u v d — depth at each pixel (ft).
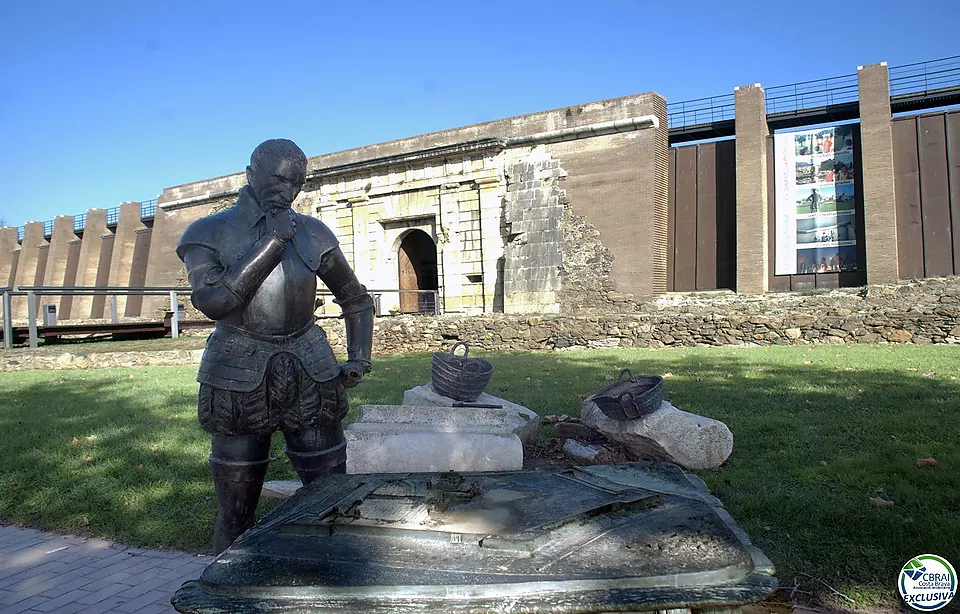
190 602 7.58
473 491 10.13
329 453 12.37
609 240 67.51
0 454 24.12
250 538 8.98
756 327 50.67
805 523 14.87
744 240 66.74
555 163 70.33
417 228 80.94
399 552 8.26
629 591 7.33
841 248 65.16
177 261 108.37
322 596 7.48
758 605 10.46
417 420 17.76
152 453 23.40
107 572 15.07
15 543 17.03
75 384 44.01
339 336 66.08
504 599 7.25
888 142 61.67
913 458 18.43
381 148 83.56
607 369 39.47
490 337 60.13
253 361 11.28
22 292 62.54
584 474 11.19
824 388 28.91
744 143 67.46
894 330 46.70
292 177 11.49
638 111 66.33
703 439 18.89
